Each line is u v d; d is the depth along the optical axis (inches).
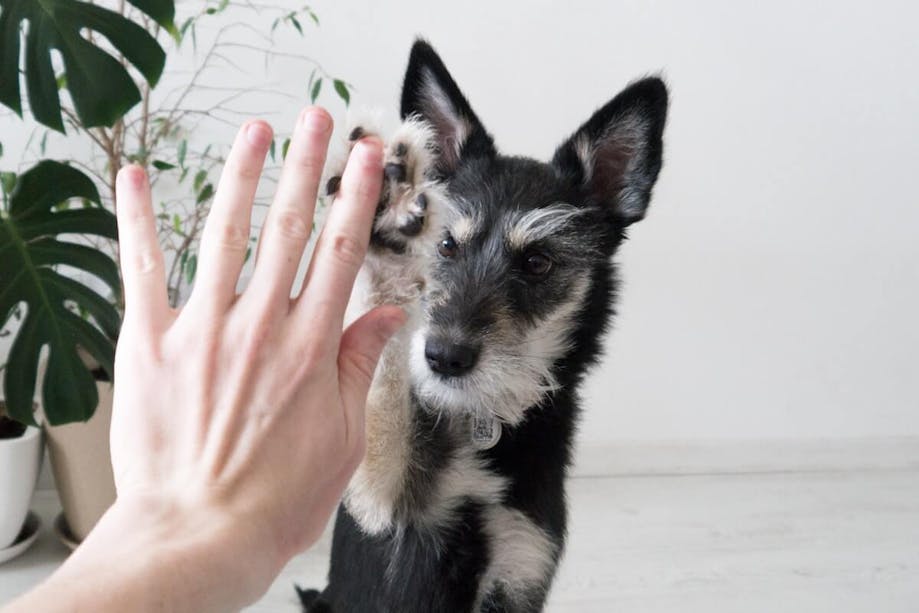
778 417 63.4
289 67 50.6
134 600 20.2
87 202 41.1
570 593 46.6
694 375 60.9
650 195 35.7
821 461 64.6
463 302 32.9
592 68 53.8
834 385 63.3
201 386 22.3
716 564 50.6
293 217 22.8
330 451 22.9
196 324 22.6
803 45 55.4
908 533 55.4
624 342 59.0
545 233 34.6
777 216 58.4
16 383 36.5
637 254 57.2
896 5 55.7
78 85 34.6
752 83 55.6
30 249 36.8
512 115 53.7
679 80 54.7
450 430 32.1
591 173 36.3
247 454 22.1
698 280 58.6
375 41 51.1
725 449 62.9
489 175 35.8
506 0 51.7
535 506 32.5
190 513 21.6
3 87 34.6
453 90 36.1
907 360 63.8
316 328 22.7
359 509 30.9
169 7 35.8
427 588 31.6
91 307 37.6
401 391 31.0
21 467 43.9
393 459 30.8
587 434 60.9
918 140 58.7
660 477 62.2
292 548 22.6
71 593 20.1
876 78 56.9
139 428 22.4
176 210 50.6
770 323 60.7
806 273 60.1
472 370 31.7
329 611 34.8
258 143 23.0
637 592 47.0
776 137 56.8
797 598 47.3
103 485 45.5
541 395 33.1
